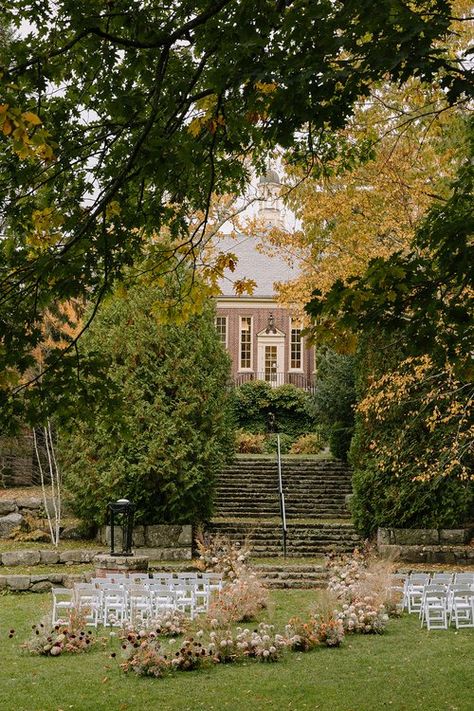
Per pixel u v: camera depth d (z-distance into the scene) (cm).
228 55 582
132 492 1948
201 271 809
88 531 2075
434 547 1897
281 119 570
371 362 2002
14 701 863
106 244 689
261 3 574
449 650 1107
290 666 1023
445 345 699
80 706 845
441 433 1902
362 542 1988
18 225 747
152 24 654
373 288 649
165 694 890
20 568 1777
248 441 3272
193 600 1277
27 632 1228
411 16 528
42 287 693
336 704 849
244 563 1744
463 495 1933
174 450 1941
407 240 1456
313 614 1247
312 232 1645
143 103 692
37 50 677
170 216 758
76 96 754
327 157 991
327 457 2911
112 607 1330
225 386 2225
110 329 2009
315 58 541
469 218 673
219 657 1053
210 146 689
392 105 1470
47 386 711
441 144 1402
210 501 2020
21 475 2450
